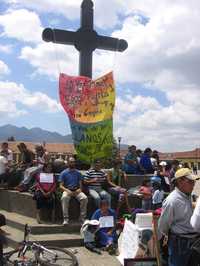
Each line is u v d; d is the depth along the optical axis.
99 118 14.20
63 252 8.50
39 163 13.62
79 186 11.91
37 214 11.59
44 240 10.27
